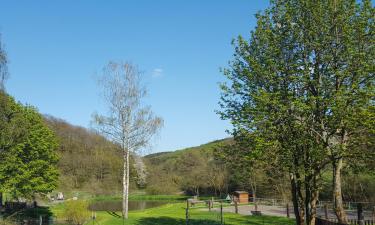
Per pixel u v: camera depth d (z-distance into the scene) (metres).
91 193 108.50
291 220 41.50
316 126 23.05
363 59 22.77
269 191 74.25
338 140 24.00
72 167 112.25
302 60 24.36
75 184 109.62
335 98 21.69
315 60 24.03
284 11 25.38
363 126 22.44
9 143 37.06
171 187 118.75
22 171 48.75
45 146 53.03
